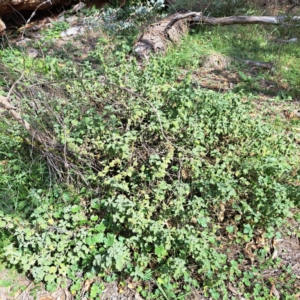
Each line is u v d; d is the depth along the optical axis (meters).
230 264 3.13
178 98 3.63
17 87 3.88
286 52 6.54
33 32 7.57
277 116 4.73
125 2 8.24
